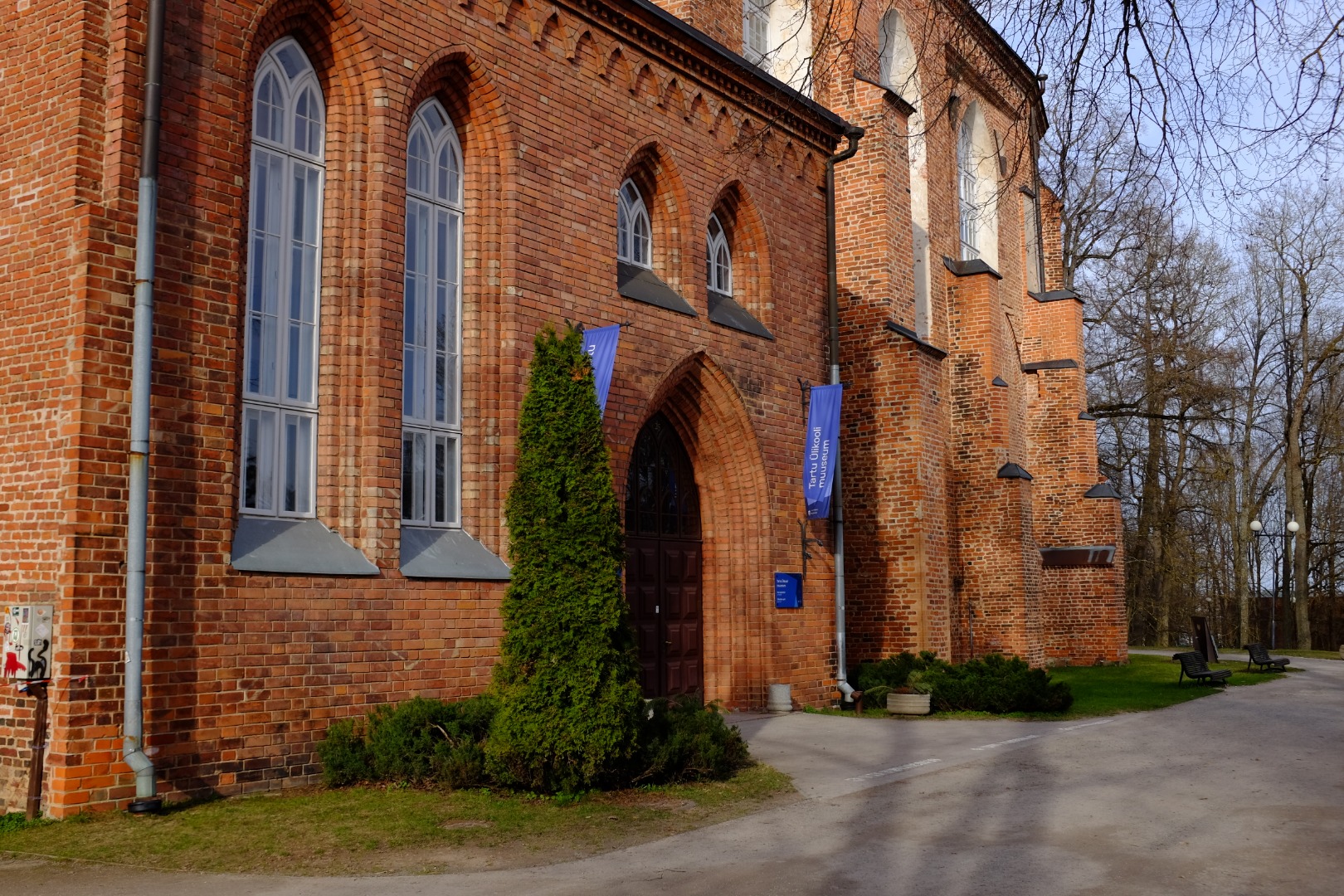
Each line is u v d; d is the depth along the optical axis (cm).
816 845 851
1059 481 3105
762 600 1723
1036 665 2577
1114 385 4453
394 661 1133
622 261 1597
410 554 1188
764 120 1791
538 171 1364
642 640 1627
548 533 1046
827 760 1262
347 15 1151
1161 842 852
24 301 965
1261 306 4725
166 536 956
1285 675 2691
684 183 1628
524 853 819
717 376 1658
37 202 970
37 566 924
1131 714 1736
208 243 1015
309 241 1155
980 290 2623
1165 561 4519
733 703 1711
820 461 1816
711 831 898
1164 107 812
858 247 2106
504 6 1332
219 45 1038
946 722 1641
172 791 944
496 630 1244
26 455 944
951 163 2756
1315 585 5394
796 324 1859
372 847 824
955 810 982
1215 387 3969
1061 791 1062
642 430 1664
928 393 2092
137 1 977
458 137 1331
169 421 970
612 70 1500
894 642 2030
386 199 1179
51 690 899
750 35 2158
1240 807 985
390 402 1168
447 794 1002
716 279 1781
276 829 868
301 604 1055
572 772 1015
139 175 965
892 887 725
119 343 940
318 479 1141
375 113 1180
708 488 1748
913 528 2031
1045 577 3084
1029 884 731
